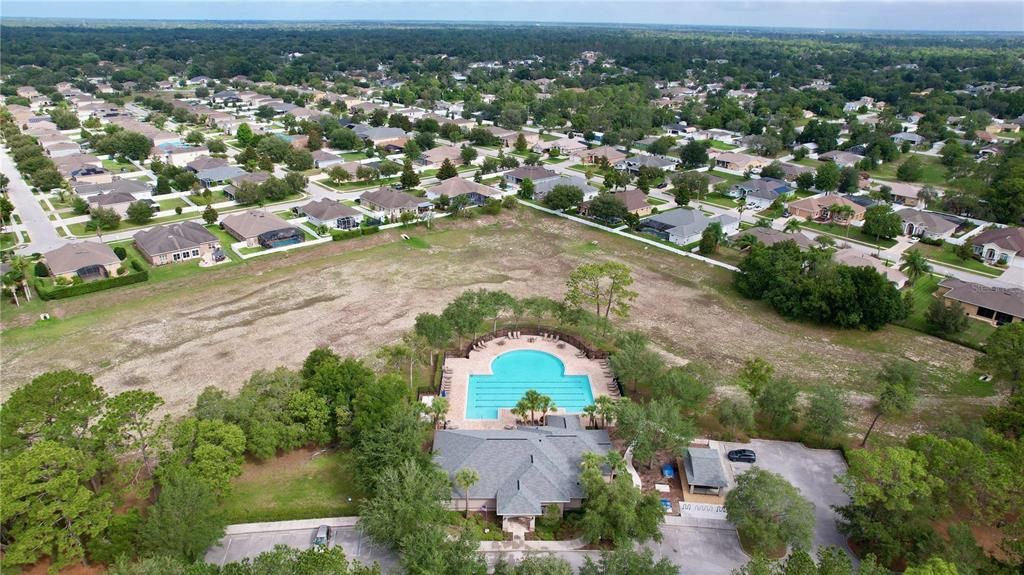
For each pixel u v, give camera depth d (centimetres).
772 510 5766
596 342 9944
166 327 10194
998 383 8969
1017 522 5694
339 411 7112
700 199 17938
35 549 5203
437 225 15338
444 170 18712
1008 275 12775
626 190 17038
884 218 14688
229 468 6266
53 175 16962
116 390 8381
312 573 4750
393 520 5706
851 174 18238
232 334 9994
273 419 7019
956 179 18412
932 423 8069
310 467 7094
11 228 14600
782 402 7544
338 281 12125
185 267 12431
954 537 5506
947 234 15075
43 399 6088
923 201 17100
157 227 13525
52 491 5203
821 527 6334
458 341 9931
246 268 12512
